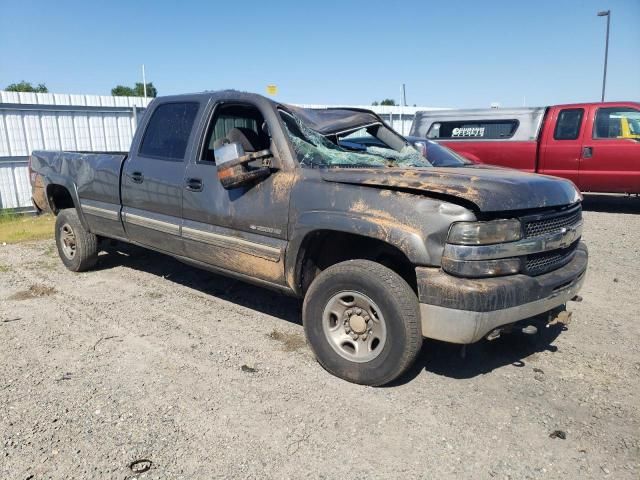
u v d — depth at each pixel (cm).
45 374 356
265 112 392
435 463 264
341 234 357
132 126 1323
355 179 335
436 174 336
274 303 506
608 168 1037
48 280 582
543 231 330
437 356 388
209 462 263
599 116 1046
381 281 314
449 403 321
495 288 296
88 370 363
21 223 997
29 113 1155
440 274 300
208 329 439
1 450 271
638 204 1181
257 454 270
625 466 263
